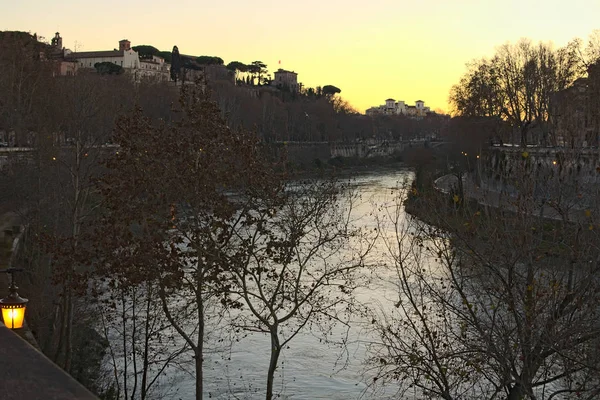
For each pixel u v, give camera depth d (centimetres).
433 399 1730
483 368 1558
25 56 8012
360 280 3356
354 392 2455
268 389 2167
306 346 2923
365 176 10881
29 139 7488
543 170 1536
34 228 3528
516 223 1450
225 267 2253
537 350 1359
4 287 3094
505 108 8956
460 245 1517
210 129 2377
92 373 2722
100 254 2394
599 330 1320
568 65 8438
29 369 183
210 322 3088
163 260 2236
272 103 15288
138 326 2748
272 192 2347
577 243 1369
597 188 1440
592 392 1332
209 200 2305
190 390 2627
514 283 1435
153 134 2411
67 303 2586
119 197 2300
